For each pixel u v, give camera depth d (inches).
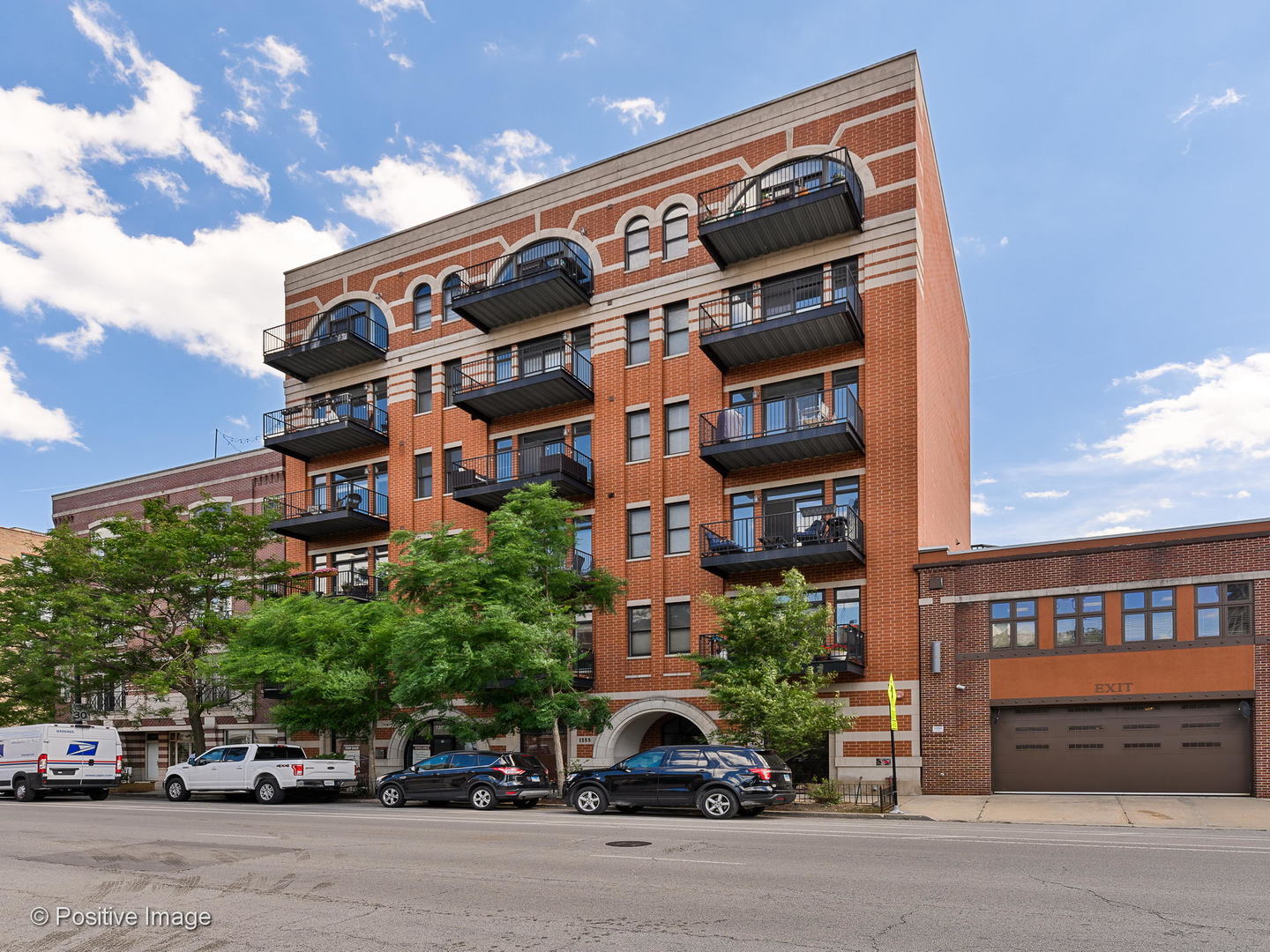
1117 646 848.9
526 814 743.1
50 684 1203.9
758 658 832.9
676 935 300.5
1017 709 885.8
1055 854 463.5
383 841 545.3
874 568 962.7
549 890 377.4
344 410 1381.6
